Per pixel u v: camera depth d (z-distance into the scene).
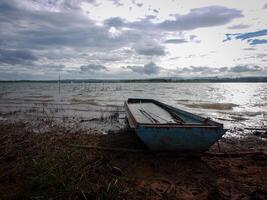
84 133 11.02
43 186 4.68
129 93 53.09
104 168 6.19
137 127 6.60
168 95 45.78
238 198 4.73
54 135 10.20
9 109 20.86
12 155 7.08
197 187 5.31
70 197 4.36
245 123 14.88
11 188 5.13
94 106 23.84
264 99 37.25
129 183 5.46
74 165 5.60
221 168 6.51
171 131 6.61
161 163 6.80
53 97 37.75
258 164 6.87
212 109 22.16
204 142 6.74
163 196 4.86
